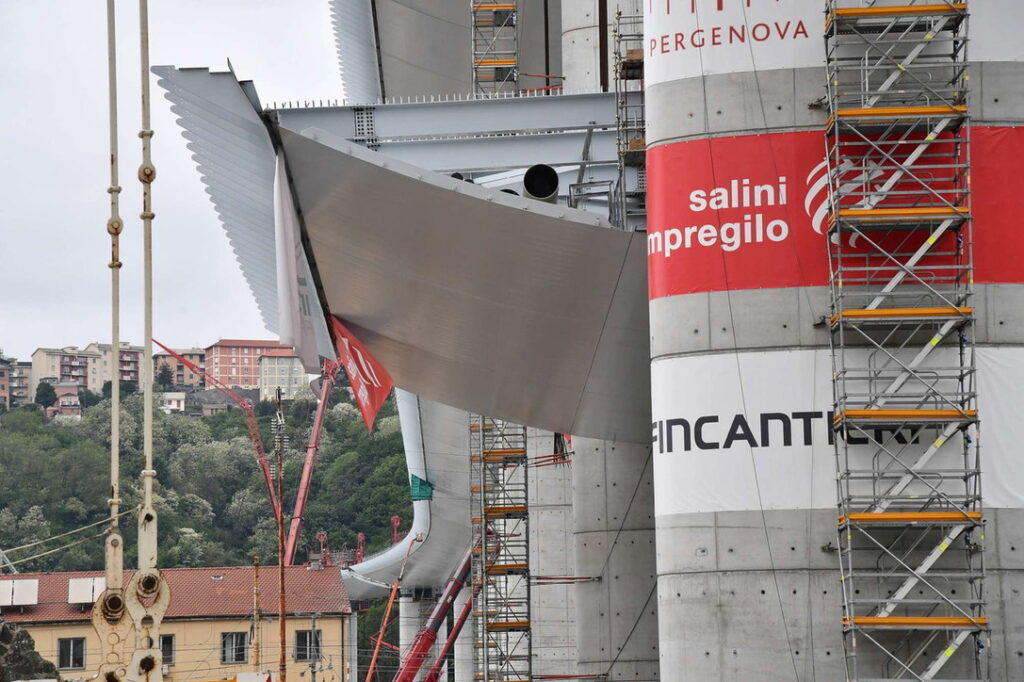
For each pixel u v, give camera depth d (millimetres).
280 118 36969
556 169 38719
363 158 33094
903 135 30031
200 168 36812
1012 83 30359
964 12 29719
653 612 46219
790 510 29828
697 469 30359
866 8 29828
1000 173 30156
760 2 30812
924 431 29609
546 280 35562
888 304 30000
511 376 40406
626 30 48250
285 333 34062
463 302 37156
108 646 15352
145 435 15961
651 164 31734
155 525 15680
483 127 37312
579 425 42750
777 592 29672
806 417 29984
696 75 31016
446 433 88938
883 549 28891
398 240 35188
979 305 29875
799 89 30594
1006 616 29156
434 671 94375
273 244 38188
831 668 29281
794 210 30422
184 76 33438
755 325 30344
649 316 33906
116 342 16828
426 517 110375
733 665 29656
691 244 30812
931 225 29734
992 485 29516
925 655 29125
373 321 39062
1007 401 29688
